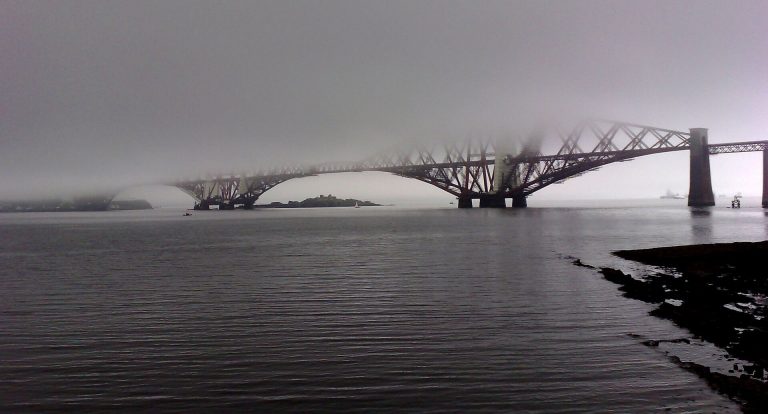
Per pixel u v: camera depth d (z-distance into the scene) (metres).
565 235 53.97
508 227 69.88
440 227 73.50
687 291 19.12
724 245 31.48
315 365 11.88
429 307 17.66
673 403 9.57
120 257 37.69
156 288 22.41
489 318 15.95
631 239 47.81
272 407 9.83
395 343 13.46
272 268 29.19
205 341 13.80
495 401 9.91
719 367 11.09
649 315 15.77
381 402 9.96
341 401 10.03
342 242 49.38
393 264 30.36
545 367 11.49
